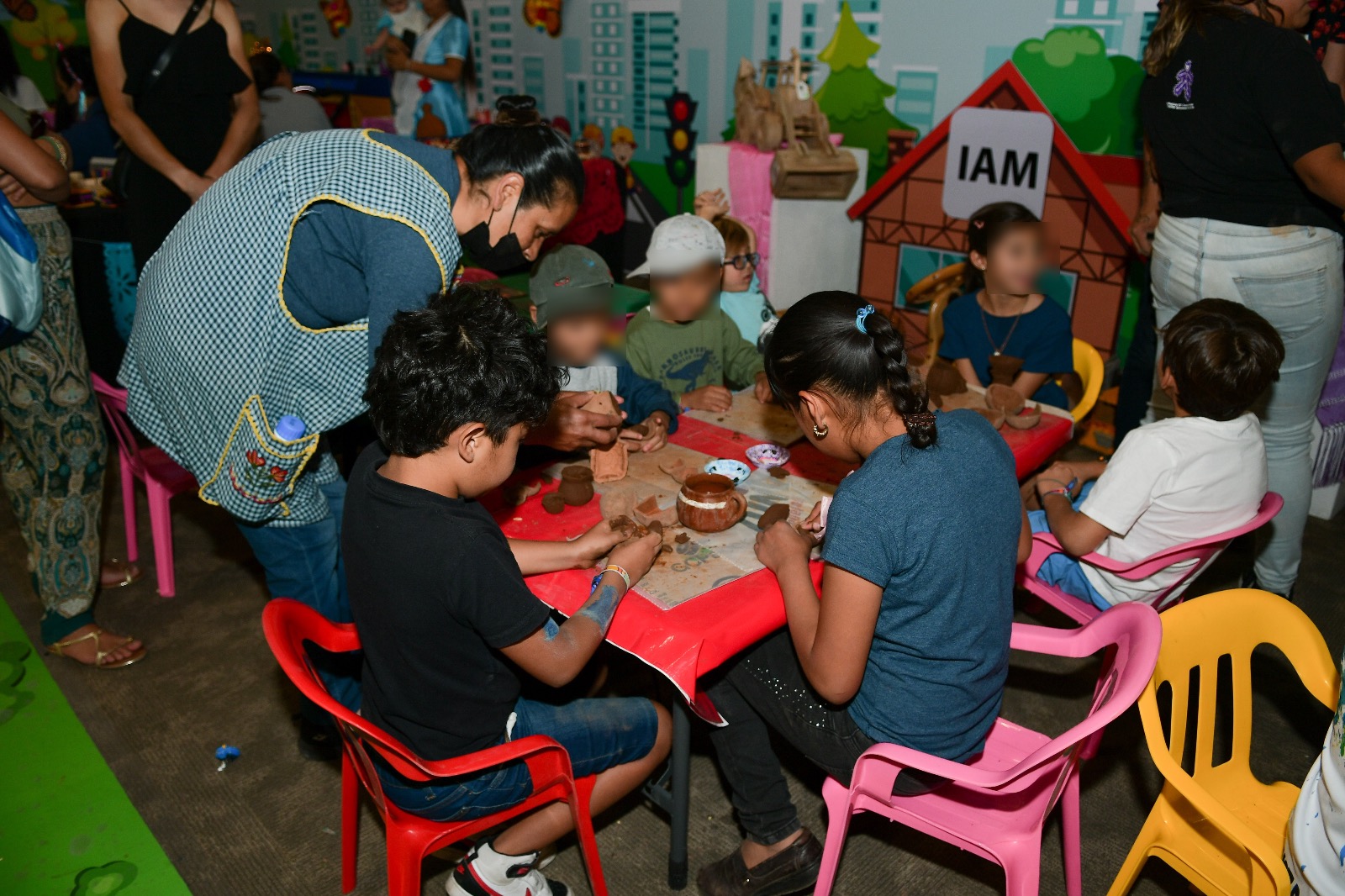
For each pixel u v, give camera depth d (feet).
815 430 4.48
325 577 6.26
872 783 4.76
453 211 5.28
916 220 12.79
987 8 11.71
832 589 4.16
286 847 6.31
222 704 7.72
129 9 9.09
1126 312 11.31
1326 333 7.78
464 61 16.83
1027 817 4.71
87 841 6.36
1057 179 11.29
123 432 8.84
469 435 4.10
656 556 4.90
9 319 6.55
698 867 6.11
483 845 5.27
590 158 15.62
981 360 9.11
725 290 9.13
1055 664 8.16
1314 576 9.29
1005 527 4.32
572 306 6.93
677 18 15.28
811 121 12.98
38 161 6.61
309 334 5.36
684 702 5.29
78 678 8.03
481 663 4.41
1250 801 4.98
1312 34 8.97
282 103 14.49
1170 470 5.92
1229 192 7.73
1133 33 10.58
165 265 5.36
